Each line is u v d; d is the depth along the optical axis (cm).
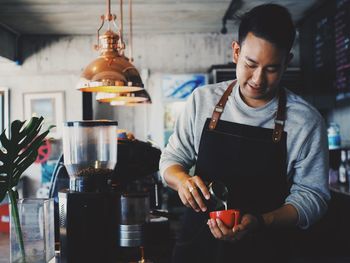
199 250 164
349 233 324
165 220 183
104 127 167
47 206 144
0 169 145
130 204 171
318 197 150
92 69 250
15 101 604
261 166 157
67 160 166
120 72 248
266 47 132
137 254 174
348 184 357
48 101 604
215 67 540
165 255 181
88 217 156
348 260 332
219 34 611
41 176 599
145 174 265
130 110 611
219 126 163
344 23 407
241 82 145
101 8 471
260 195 159
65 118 604
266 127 159
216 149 162
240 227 133
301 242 349
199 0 453
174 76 607
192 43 612
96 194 157
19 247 141
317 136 154
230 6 475
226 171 161
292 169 160
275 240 160
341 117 434
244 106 159
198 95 171
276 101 159
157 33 610
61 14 495
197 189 143
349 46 396
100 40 260
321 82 480
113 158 170
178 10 489
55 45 607
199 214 166
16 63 599
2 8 466
